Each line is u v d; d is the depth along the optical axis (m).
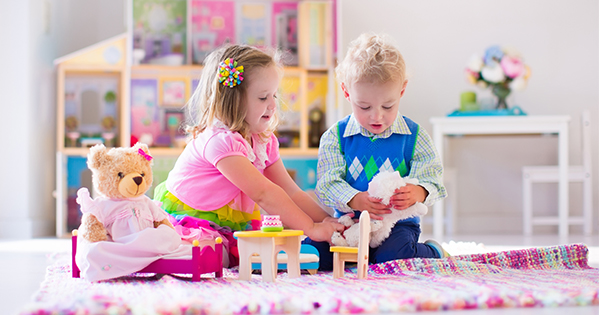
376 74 1.38
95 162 1.35
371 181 1.43
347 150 1.61
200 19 3.94
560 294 0.96
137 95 3.75
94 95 3.66
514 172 3.96
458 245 1.88
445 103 3.95
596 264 1.73
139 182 1.35
